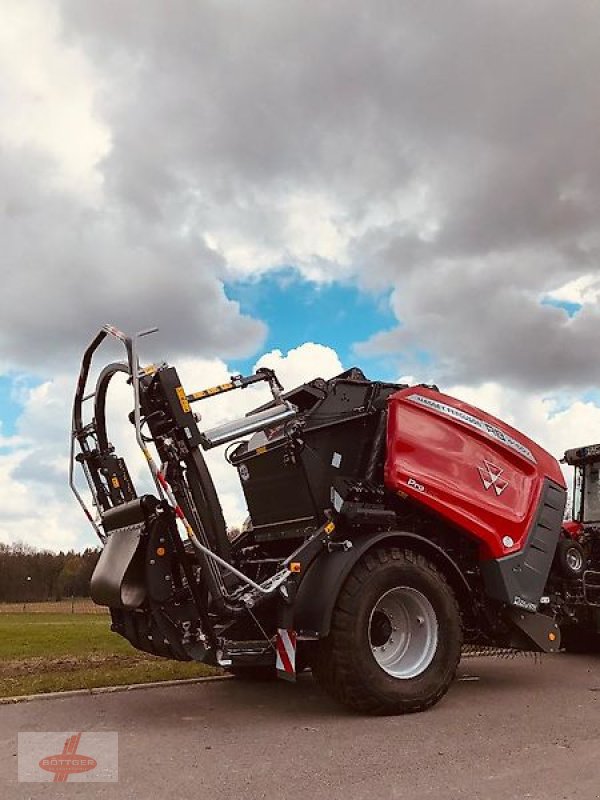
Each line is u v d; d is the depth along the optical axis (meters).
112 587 6.02
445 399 7.18
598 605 8.51
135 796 4.02
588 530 9.76
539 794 4.04
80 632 13.07
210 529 6.00
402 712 6.03
